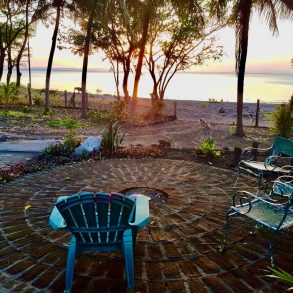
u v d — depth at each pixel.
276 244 3.90
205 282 3.16
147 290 3.02
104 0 14.63
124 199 2.93
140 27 17.77
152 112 16.47
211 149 7.99
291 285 3.14
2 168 6.93
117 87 22.70
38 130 12.27
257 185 6.00
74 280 3.15
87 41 16.12
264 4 12.16
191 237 4.02
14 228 4.23
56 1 16.59
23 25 25.38
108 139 8.44
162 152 8.49
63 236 4.01
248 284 3.15
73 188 5.72
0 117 14.95
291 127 11.10
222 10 12.78
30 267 3.38
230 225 4.35
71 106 20.91
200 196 5.40
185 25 18.02
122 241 3.01
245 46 12.08
